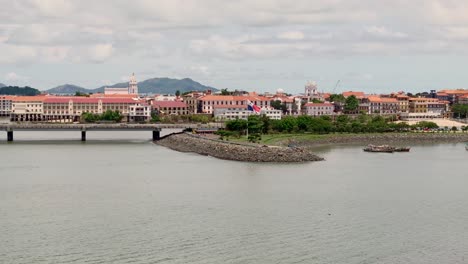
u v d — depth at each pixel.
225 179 195.75
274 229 132.00
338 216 143.88
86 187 180.12
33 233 128.38
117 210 149.00
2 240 123.44
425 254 116.75
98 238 125.00
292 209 151.00
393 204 157.75
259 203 157.50
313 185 185.00
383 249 119.31
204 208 151.50
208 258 113.50
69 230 130.62
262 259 113.12
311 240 124.44
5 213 145.62
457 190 178.88
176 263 110.81
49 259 112.62
